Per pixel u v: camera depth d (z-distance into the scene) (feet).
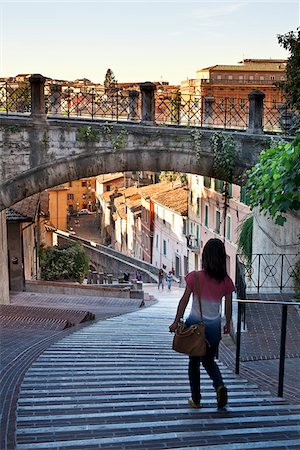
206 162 55.98
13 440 14.65
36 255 108.68
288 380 25.75
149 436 14.92
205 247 17.39
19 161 54.19
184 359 29.50
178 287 139.13
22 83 56.39
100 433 15.42
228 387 22.03
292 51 56.24
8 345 34.91
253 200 40.32
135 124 55.72
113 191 292.81
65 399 19.30
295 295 49.21
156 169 56.03
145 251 197.16
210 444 14.44
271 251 58.34
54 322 47.24
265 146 55.31
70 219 377.30
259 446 14.19
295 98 57.06
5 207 54.54
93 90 58.59
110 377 23.63
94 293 91.09
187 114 59.31
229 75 188.85
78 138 54.39
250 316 42.24
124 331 44.75
